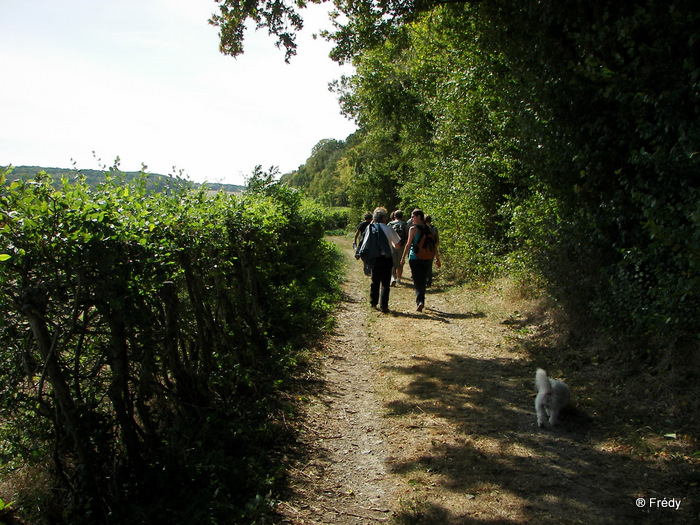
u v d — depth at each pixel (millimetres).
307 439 4293
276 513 3209
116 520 2896
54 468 2930
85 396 3045
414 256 9031
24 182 2701
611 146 5102
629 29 4285
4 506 2656
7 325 2625
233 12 7777
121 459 3225
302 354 6398
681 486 3195
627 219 5035
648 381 4539
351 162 38625
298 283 9758
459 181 11953
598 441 3922
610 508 3062
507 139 8156
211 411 4219
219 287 5039
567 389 4402
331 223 38844
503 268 9305
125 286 2896
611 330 5227
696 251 3346
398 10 7871
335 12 8633
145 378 3318
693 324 4043
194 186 4891
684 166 3932
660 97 4074
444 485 3477
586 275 5863
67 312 2770
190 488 3336
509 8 6109
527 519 3006
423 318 8688
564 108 5469
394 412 4812
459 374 5754
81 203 2842
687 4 3957
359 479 3674
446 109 12484
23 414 2873
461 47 9367
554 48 5512
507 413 4617
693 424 3824
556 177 5785
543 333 6777
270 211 6910
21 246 2479
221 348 5160
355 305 10172
